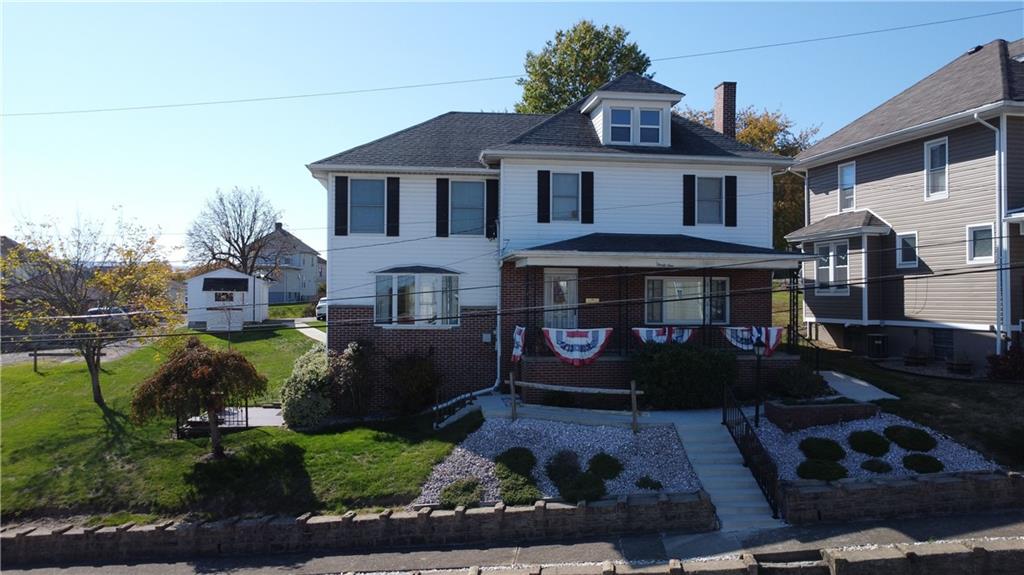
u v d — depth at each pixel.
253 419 19.72
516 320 20.91
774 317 33.91
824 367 21.70
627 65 41.38
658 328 19.22
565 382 18.89
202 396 16.00
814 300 26.94
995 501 13.38
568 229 21.14
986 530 12.42
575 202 21.30
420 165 21.25
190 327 36.97
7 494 15.34
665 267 19.50
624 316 20.77
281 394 19.27
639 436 15.84
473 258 21.44
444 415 18.56
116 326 21.64
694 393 17.80
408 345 21.02
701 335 20.62
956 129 21.31
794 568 11.21
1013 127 19.81
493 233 21.45
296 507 14.38
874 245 24.22
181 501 14.86
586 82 41.06
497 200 21.61
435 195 21.41
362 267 21.14
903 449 14.89
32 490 15.48
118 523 14.30
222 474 15.60
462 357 21.08
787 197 42.53
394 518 13.52
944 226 21.69
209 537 13.74
